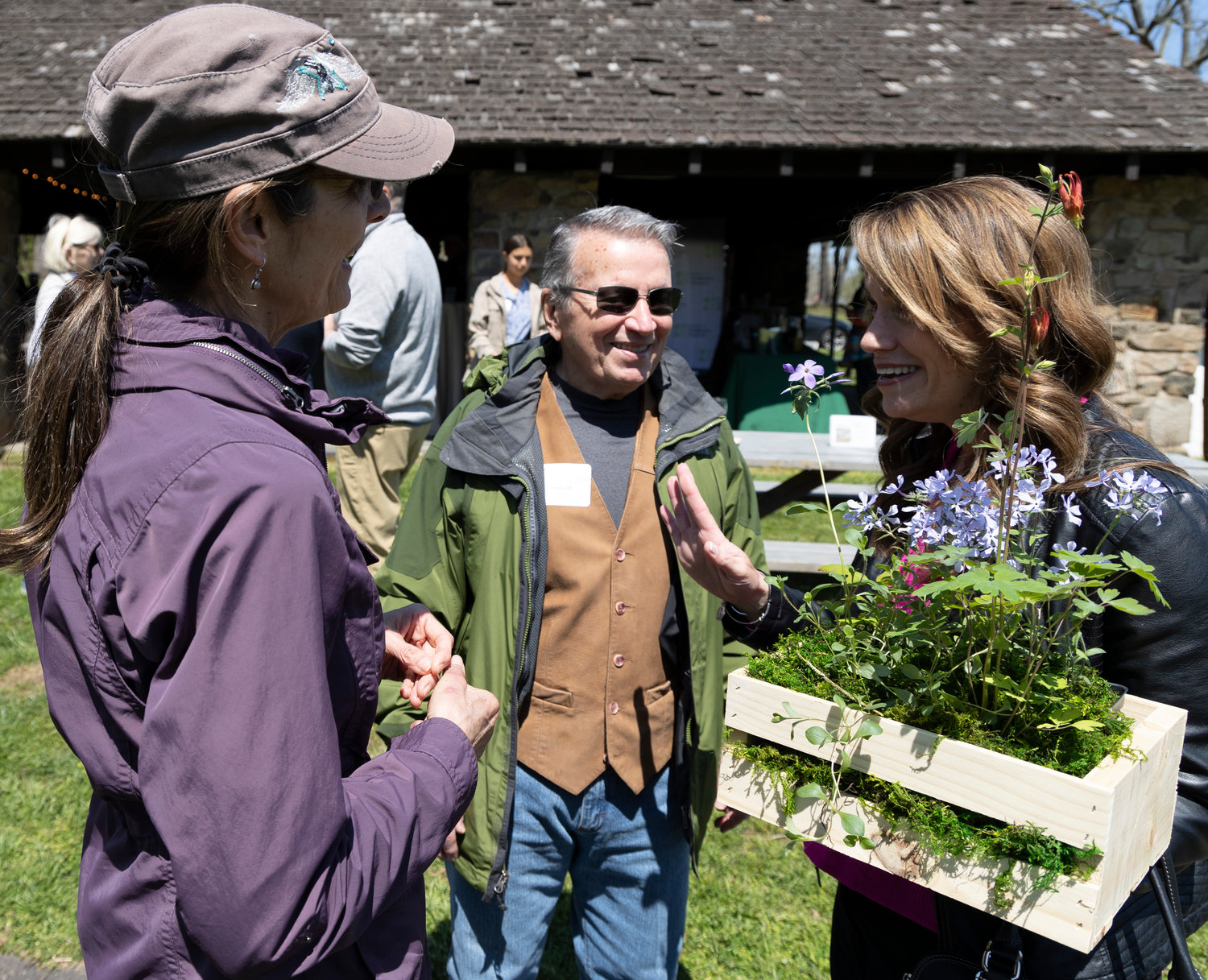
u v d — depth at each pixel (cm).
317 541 88
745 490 195
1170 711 113
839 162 845
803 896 279
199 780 78
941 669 115
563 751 172
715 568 147
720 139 801
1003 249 124
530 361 183
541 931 181
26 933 257
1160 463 121
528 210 860
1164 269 843
